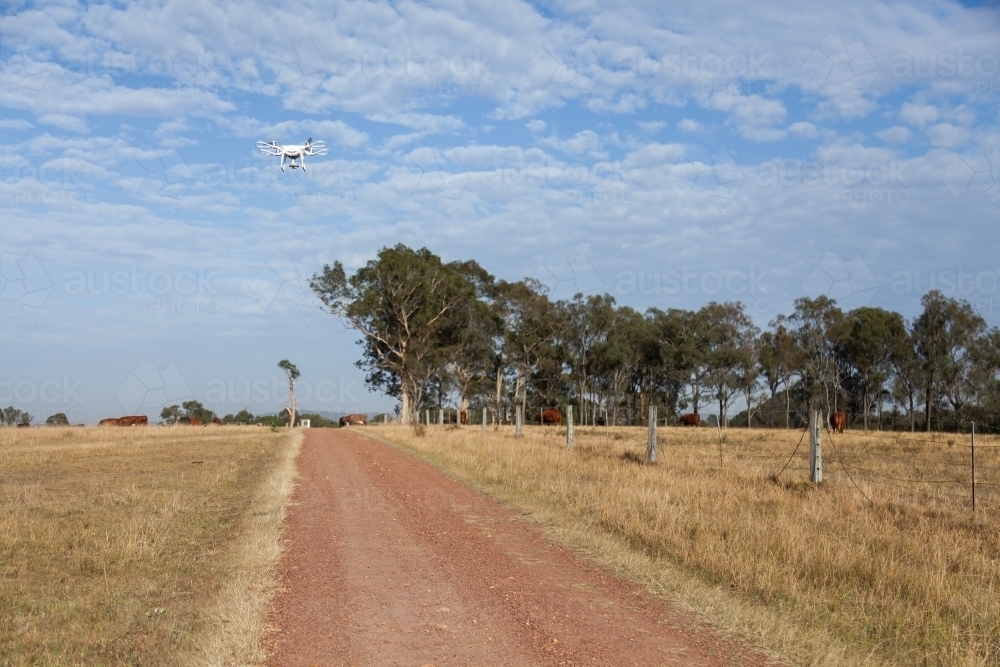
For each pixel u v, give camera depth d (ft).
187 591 26.86
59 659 20.08
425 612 24.20
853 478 58.54
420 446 93.20
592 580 28.25
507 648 20.93
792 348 235.20
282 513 42.57
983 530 36.17
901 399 227.40
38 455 85.40
